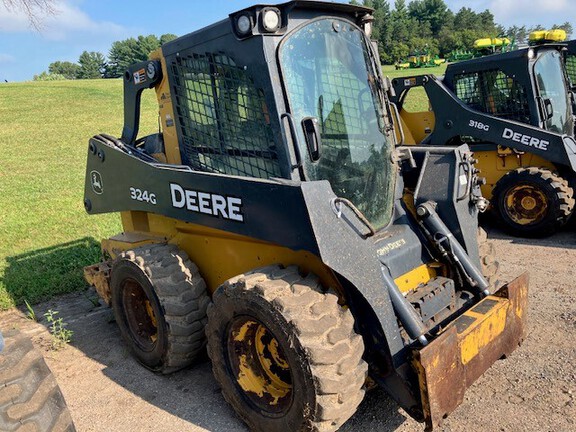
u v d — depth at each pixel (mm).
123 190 4164
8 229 8266
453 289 3514
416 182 4086
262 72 3102
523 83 7121
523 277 3465
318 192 2791
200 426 3430
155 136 4332
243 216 3102
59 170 13797
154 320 4133
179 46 3705
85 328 4957
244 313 3020
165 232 4188
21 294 5719
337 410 2746
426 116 8453
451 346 2832
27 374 2402
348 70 3531
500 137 7152
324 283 3092
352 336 2855
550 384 3619
